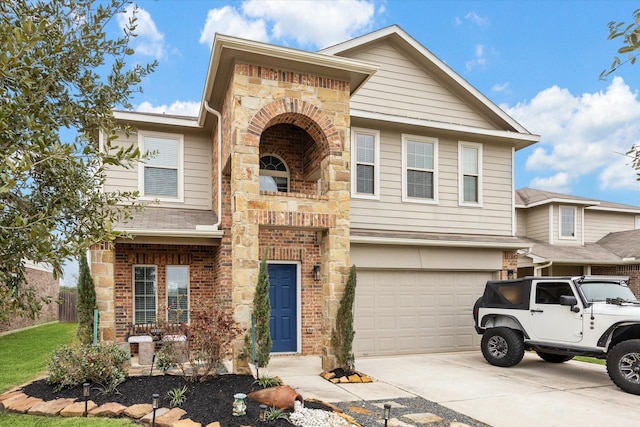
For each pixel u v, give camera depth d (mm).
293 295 10047
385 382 7508
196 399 5363
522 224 18672
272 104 7965
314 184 10516
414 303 10680
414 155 11305
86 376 5871
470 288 11289
